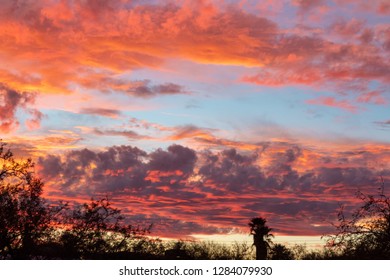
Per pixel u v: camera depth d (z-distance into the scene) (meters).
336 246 16.22
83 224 22.52
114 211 23.42
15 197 19.88
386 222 15.83
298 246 38.19
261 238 43.59
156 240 24.59
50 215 20.81
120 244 23.64
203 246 34.78
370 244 15.83
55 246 21.47
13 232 19.69
